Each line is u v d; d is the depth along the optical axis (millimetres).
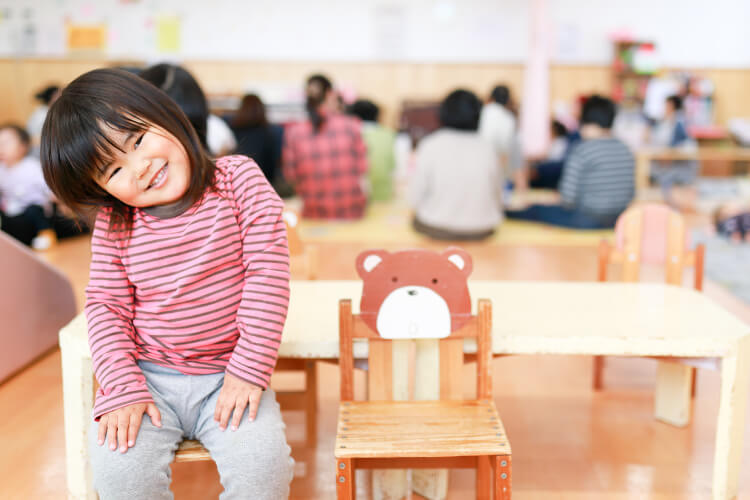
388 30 6457
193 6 6383
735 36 6609
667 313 1551
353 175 4410
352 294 1696
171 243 1186
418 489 1527
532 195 5609
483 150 3975
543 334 1405
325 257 3629
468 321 1352
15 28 6387
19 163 3896
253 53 6484
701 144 6602
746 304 2979
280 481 1127
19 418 1892
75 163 1101
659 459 1672
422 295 1347
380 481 1474
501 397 2039
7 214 3818
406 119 6270
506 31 6438
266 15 6422
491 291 1726
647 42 6477
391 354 1382
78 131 1086
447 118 4016
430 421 1277
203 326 1214
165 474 1124
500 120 4898
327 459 1671
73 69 6441
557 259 3678
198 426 1202
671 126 5840
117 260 1226
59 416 1907
